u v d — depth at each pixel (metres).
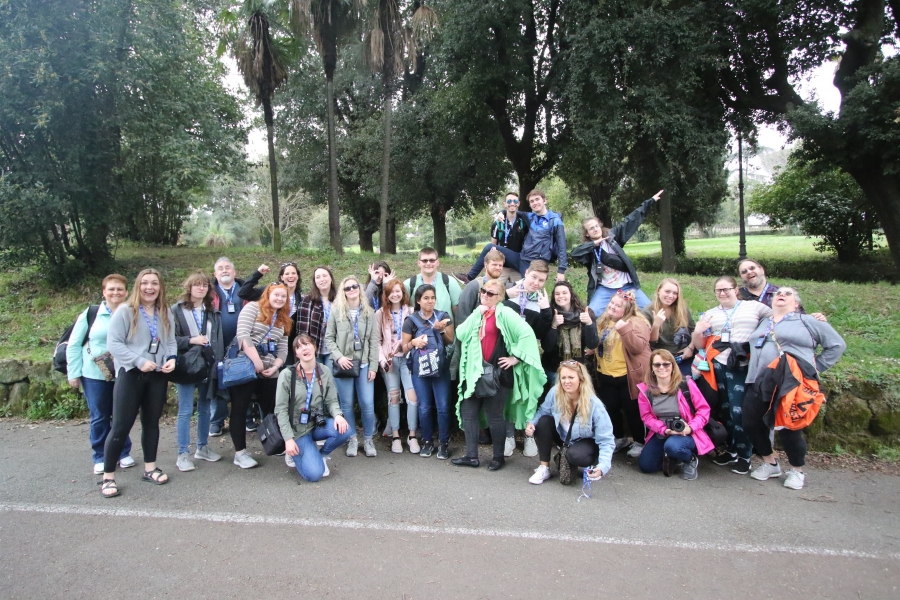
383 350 5.66
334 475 4.96
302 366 4.90
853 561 3.57
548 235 6.50
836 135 14.20
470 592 3.17
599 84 14.32
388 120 14.80
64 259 10.13
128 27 9.59
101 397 4.88
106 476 4.45
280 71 13.18
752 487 4.77
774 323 4.80
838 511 4.30
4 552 3.58
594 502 4.42
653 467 5.03
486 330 5.07
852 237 20.36
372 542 3.74
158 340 4.62
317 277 5.55
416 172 21.34
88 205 9.76
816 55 15.48
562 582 3.28
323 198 26.48
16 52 8.38
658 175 16.86
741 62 16.39
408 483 4.79
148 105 10.26
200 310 5.06
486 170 21.92
